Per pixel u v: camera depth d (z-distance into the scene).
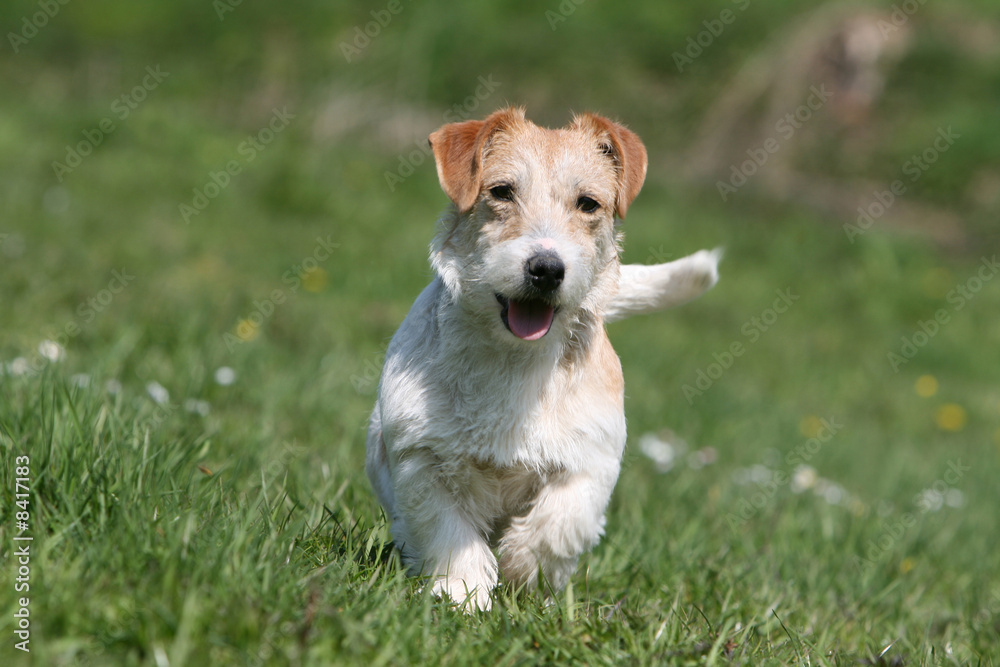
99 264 12.51
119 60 25.41
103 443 5.49
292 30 26.61
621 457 5.82
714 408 12.02
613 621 4.89
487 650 4.41
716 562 6.70
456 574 5.32
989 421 14.64
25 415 5.68
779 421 12.42
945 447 13.09
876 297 18.83
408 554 5.50
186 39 26.66
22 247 12.65
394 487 5.53
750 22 26.77
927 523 8.87
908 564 7.68
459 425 5.36
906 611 6.77
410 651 4.25
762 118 24.45
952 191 23.00
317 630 4.13
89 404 5.87
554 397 5.45
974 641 6.21
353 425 8.18
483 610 5.03
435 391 5.40
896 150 23.77
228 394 8.30
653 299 6.47
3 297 9.95
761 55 25.78
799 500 9.08
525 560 5.50
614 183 5.97
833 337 17.20
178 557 4.27
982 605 7.25
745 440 11.38
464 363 5.42
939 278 19.56
